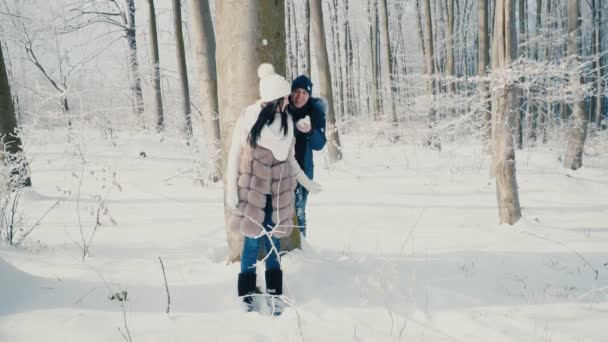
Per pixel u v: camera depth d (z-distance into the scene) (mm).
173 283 2732
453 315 2420
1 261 2396
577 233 4617
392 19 26812
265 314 2412
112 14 16062
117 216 4918
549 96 5449
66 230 4180
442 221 5125
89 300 2398
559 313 2465
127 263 3125
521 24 15797
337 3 24984
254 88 2846
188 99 12680
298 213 3289
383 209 5777
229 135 2934
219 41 2941
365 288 2693
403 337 2166
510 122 4809
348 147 12820
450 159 9648
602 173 9227
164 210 5336
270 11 2855
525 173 8688
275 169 2434
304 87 2727
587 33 23016
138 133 12711
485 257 3635
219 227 4461
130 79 16297
